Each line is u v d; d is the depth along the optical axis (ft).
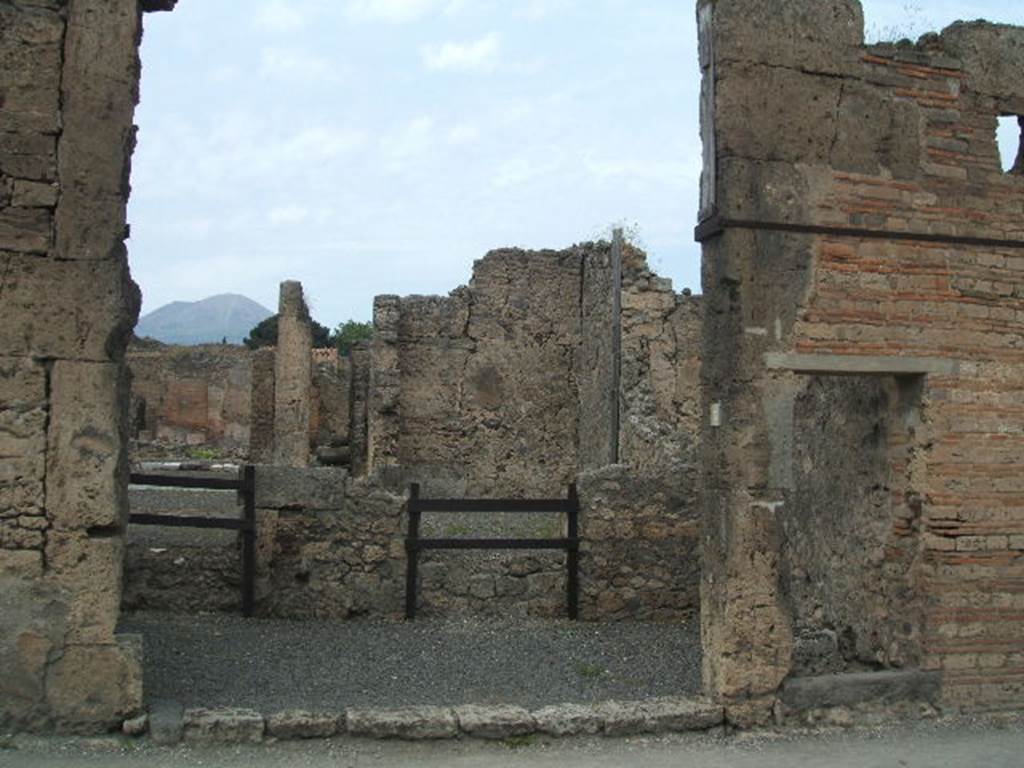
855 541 31.71
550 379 80.48
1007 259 29.66
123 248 24.84
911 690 28.27
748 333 27.30
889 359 28.40
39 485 23.97
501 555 44.45
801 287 27.76
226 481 39.19
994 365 29.37
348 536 39.86
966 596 28.89
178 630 36.11
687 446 53.11
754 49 27.63
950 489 28.89
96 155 24.44
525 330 80.38
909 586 29.14
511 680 31.60
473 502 40.52
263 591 39.24
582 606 40.75
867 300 28.30
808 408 34.30
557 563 41.47
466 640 36.65
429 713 25.72
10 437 23.88
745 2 27.68
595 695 30.04
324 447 93.50
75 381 24.20
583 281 79.20
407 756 24.32
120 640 24.36
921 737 26.73
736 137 27.40
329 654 33.94
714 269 27.81
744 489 27.09
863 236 28.25
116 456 24.44
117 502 24.47
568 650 35.65
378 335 76.18
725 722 26.84
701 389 28.43
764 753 25.16
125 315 24.73
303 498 39.70
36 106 24.20
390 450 75.10
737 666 26.91
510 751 24.93
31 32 24.22
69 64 24.35
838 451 32.71
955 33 29.81
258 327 188.65
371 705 28.30
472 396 79.56
